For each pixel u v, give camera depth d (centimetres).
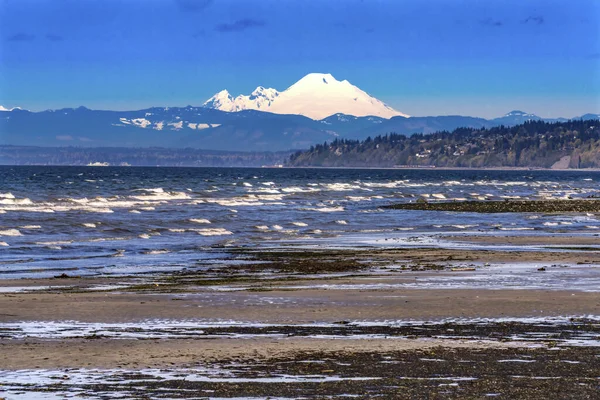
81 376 2448
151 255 6875
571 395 2205
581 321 3484
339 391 2256
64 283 4972
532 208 14900
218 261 6381
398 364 2595
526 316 3625
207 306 3922
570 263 6200
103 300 4116
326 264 6144
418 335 3142
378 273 5544
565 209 14725
